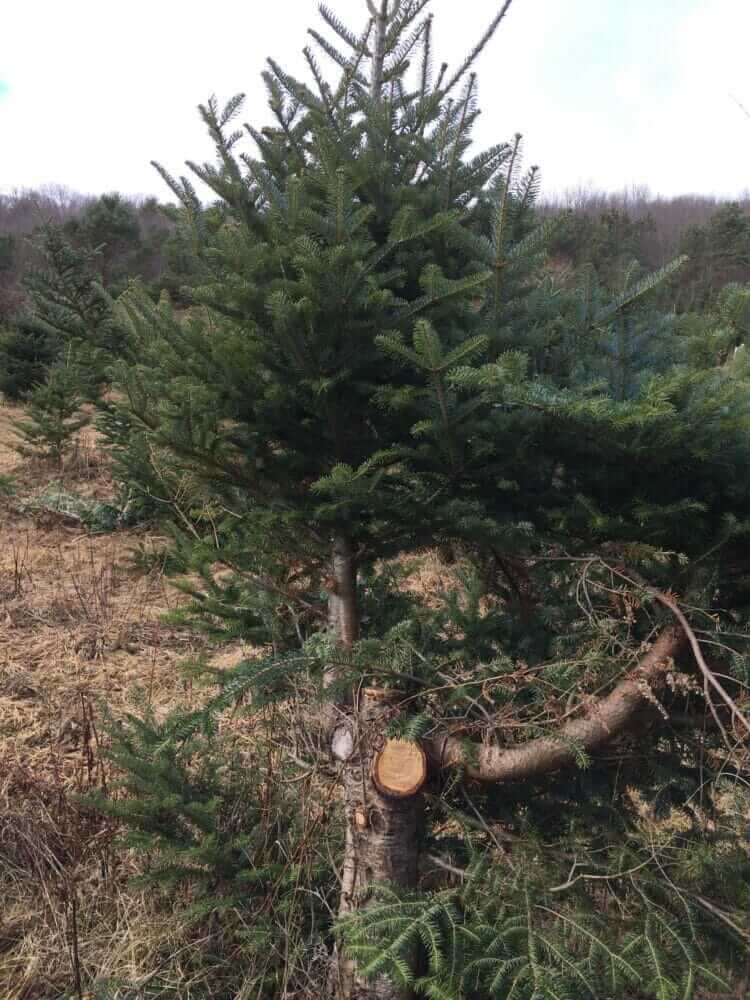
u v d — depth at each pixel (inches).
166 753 123.9
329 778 121.8
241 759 135.6
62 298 337.1
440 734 99.3
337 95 108.7
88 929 118.6
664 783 103.6
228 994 110.4
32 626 216.2
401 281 104.0
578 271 110.1
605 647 98.7
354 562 113.0
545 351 106.1
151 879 112.4
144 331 114.2
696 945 92.4
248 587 132.0
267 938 108.1
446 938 88.7
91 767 142.9
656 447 85.5
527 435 92.7
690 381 85.4
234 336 96.0
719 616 102.4
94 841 128.4
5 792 140.2
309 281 91.8
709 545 92.0
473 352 86.4
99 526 302.7
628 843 102.2
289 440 108.0
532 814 107.9
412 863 101.0
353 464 107.7
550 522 101.7
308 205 105.0
